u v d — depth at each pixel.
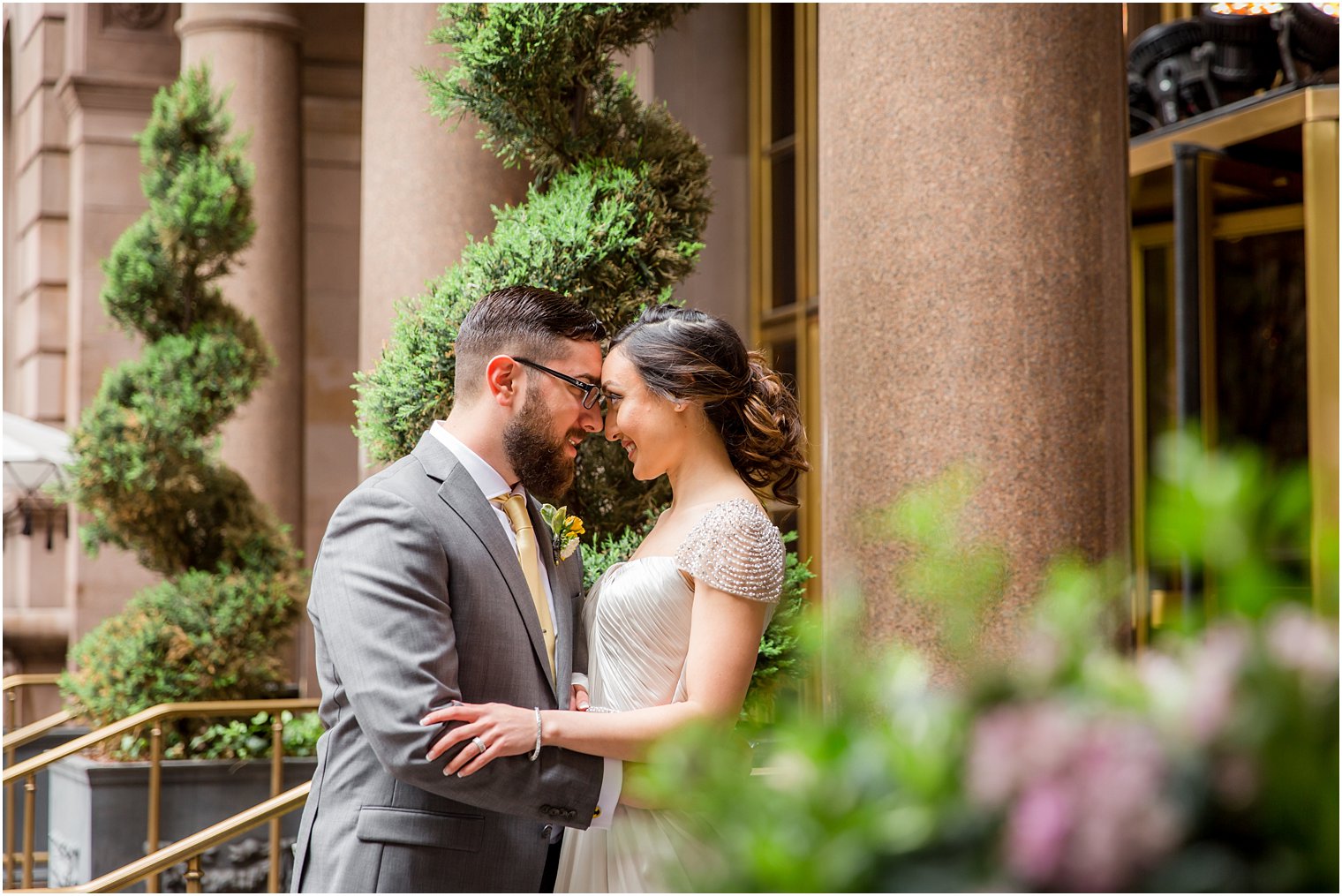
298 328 9.45
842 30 3.60
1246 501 0.53
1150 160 6.64
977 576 0.66
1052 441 3.31
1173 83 6.65
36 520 10.59
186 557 6.97
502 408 2.51
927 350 3.37
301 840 2.44
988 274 3.35
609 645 2.52
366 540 2.31
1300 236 6.82
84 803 6.02
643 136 3.89
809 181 8.91
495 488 2.52
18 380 11.49
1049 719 0.57
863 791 0.60
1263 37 6.27
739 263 9.54
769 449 2.57
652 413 2.55
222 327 7.01
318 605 2.35
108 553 9.69
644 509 3.78
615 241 3.52
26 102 11.59
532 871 2.41
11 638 10.30
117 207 10.36
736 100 9.57
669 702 2.47
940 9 3.42
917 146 3.42
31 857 6.01
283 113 9.41
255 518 7.12
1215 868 0.52
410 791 2.32
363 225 5.31
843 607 0.70
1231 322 6.93
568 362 2.53
